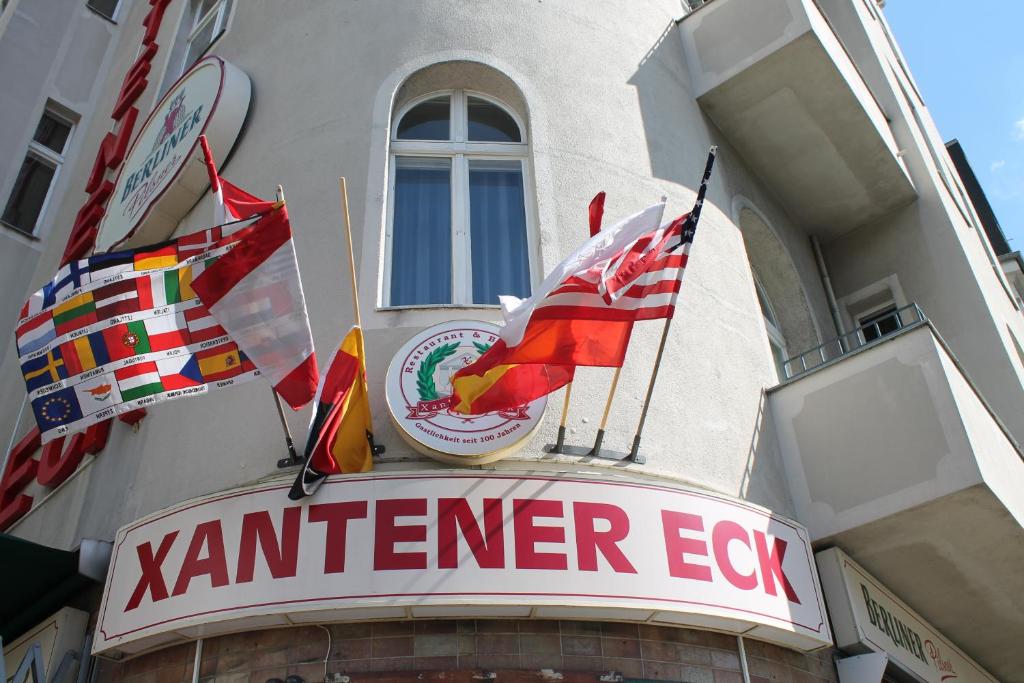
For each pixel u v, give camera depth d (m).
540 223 8.31
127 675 6.71
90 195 12.61
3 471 10.76
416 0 9.65
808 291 11.24
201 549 6.38
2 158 13.58
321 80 9.34
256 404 7.52
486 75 9.27
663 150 9.48
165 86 12.41
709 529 6.75
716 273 9.03
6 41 14.56
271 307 6.90
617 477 6.84
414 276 8.34
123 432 8.55
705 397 8.01
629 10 10.45
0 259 12.82
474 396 6.65
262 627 6.33
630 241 6.91
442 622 6.34
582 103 9.24
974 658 9.55
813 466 8.09
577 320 6.66
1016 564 8.05
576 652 6.35
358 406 6.88
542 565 6.21
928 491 7.41
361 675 6.13
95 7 16.12
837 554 7.72
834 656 7.46
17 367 11.87
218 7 12.66
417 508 6.31
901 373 7.91
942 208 11.89
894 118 12.77
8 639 7.97
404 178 8.92
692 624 6.59
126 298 6.95
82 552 7.11
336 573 6.10
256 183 8.92
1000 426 8.46
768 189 11.66
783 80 10.43
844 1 13.98
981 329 11.13
